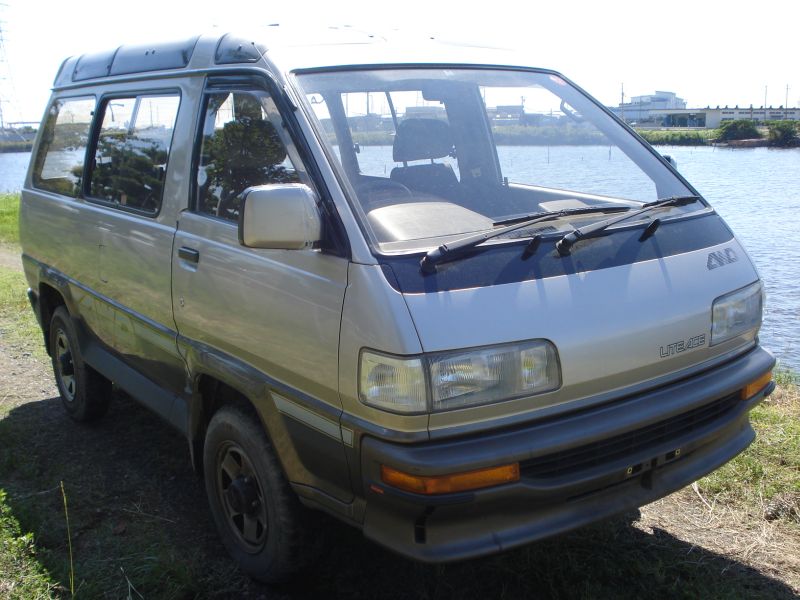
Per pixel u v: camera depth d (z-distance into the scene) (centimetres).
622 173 373
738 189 2536
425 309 252
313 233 272
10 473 448
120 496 424
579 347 271
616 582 330
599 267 287
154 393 416
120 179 435
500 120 372
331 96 316
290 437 300
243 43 345
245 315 317
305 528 319
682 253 314
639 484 297
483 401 256
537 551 348
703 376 313
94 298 464
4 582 333
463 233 294
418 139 339
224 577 348
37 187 556
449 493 251
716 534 373
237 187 334
